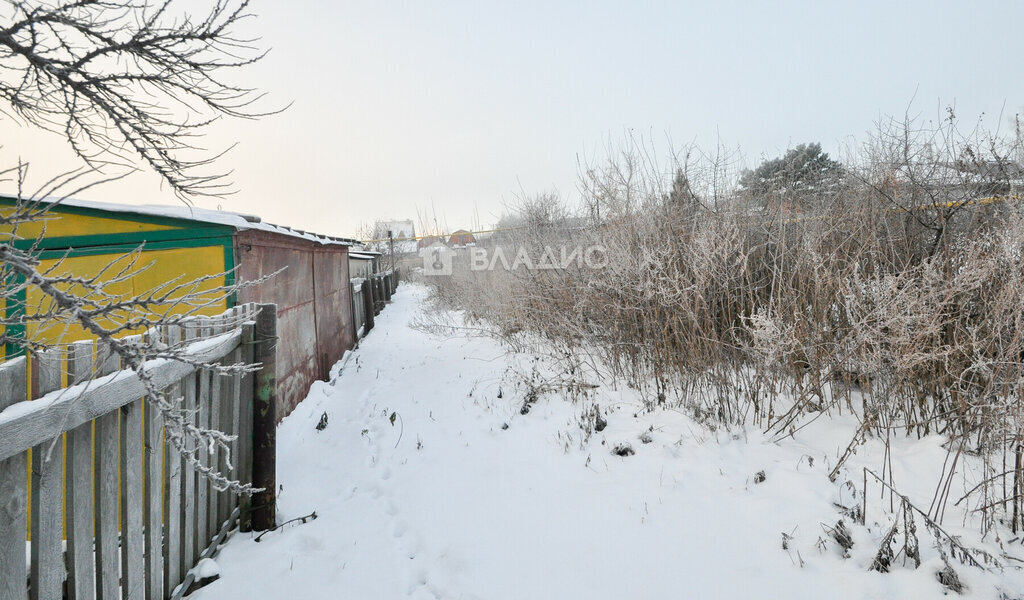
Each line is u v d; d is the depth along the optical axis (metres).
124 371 2.00
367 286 11.80
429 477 3.76
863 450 3.47
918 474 3.13
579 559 2.68
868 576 2.34
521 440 4.18
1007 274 3.21
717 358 4.32
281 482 3.90
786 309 4.18
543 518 3.08
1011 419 2.86
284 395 5.13
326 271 7.50
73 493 1.78
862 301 3.57
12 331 3.41
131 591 2.08
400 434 4.68
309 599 2.47
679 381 4.75
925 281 3.25
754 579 2.42
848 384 3.89
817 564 2.46
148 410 2.23
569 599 2.42
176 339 2.36
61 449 1.70
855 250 4.25
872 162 4.77
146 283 4.11
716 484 3.23
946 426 3.43
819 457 3.45
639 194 5.36
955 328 3.34
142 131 2.26
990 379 2.95
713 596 2.35
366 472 4.00
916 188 4.13
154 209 4.12
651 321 4.77
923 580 2.27
